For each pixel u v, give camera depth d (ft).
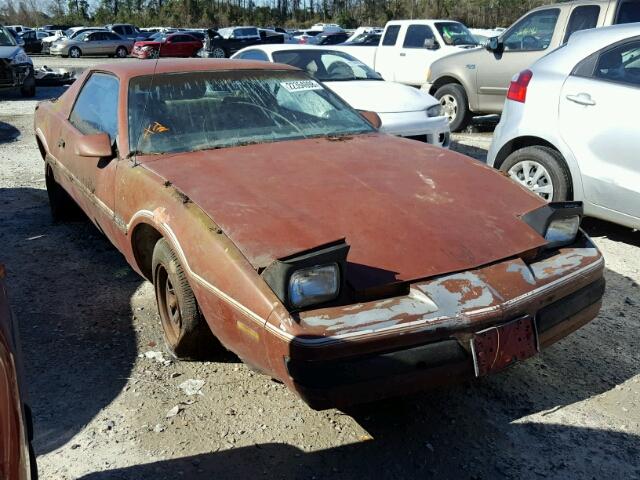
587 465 8.53
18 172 24.90
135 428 9.12
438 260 8.62
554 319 8.90
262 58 27.17
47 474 8.24
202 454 8.63
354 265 8.35
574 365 10.90
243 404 9.70
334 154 11.60
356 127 13.65
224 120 12.52
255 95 13.37
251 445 8.82
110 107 13.42
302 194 9.75
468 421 9.40
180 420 9.31
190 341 10.34
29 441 5.90
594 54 16.49
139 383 10.20
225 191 9.79
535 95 17.35
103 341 11.53
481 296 8.25
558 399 9.95
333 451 8.73
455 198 10.13
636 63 15.67
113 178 11.84
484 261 8.82
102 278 14.38
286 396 9.91
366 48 44.47
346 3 236.63
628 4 26.61
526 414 9.57
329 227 8.91
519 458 8.64
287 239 8.56
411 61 40.93
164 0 208.13
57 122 16.34
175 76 13.20
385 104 23.85
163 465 8.41
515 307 8.35
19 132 34.32
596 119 15.97
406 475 8.30
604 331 12.09
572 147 16.44
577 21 27.96
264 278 7.98
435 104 25.02
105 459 8.52
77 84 16.25
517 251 9.18
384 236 8.86
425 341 7.84
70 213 18.24
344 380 7.51
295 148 11.84
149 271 11.82
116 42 110.42
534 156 17.46
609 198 15.92
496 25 175.32
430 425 9.30
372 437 9.02
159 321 12.28
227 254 8.48
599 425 9.33
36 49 116.16
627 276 14.79
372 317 7.73
